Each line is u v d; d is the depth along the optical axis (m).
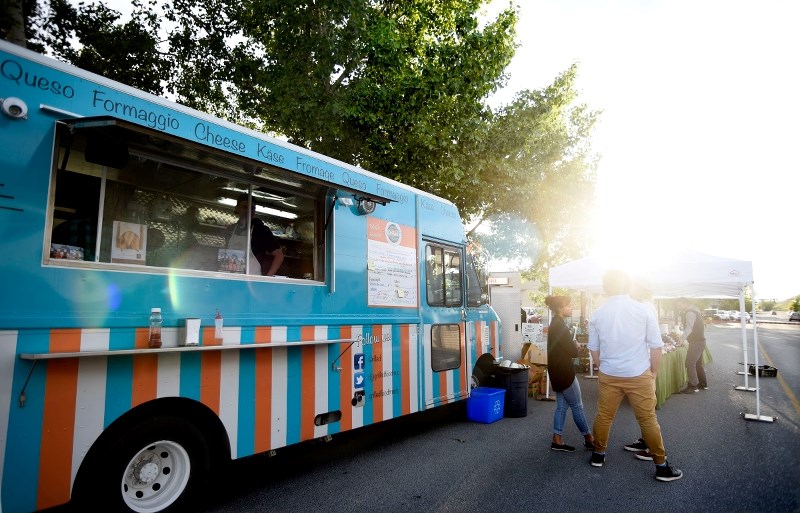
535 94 12.12
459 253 6.86
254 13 11.85
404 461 5.02
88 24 10.73
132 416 3.23
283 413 4.13
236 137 3.83
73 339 2.89
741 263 7.05
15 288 2.70
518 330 10.12
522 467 4.83
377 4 13.01
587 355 11.47
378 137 11.38
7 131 2.75
